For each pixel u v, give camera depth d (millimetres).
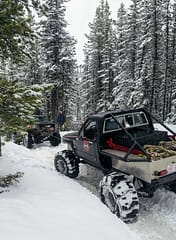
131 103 29734
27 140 14398
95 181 8039
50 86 6582
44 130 14125
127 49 31906
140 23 29766
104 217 5109
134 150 6172
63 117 20234
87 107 41719
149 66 29281
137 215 5559
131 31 31641
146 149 5902
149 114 7406
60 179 7414
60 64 27859
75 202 5625
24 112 6008
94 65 38812
